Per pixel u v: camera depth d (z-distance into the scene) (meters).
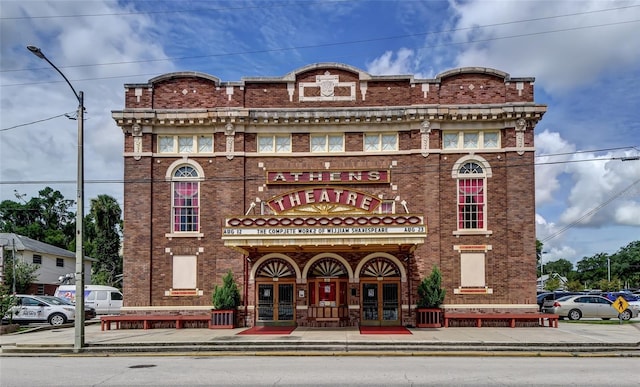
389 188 27.86
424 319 26.44
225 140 28.23
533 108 27.39
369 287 27.45
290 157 28.17
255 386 13.60
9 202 77.25
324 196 27.83
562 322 32.78
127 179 28.11
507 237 27.41
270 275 27.62
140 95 28.48
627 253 115.50
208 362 17.84
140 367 16.86
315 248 26.70
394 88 28.39
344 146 28.17
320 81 28.56
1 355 20.30
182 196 28.30
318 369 16.19
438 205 27.55
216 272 27.72
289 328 26.14
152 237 27.98
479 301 27.23
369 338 22.08
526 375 15.12
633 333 25.03
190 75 28.59
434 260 27.31
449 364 17.27
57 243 74.81
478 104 27.95
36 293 54.34
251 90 28.61
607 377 14.84
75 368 16.80
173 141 28.50
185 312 27.50
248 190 28.09
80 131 22.03
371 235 24.17
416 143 27.88
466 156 27.88
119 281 63.91
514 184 27.53
